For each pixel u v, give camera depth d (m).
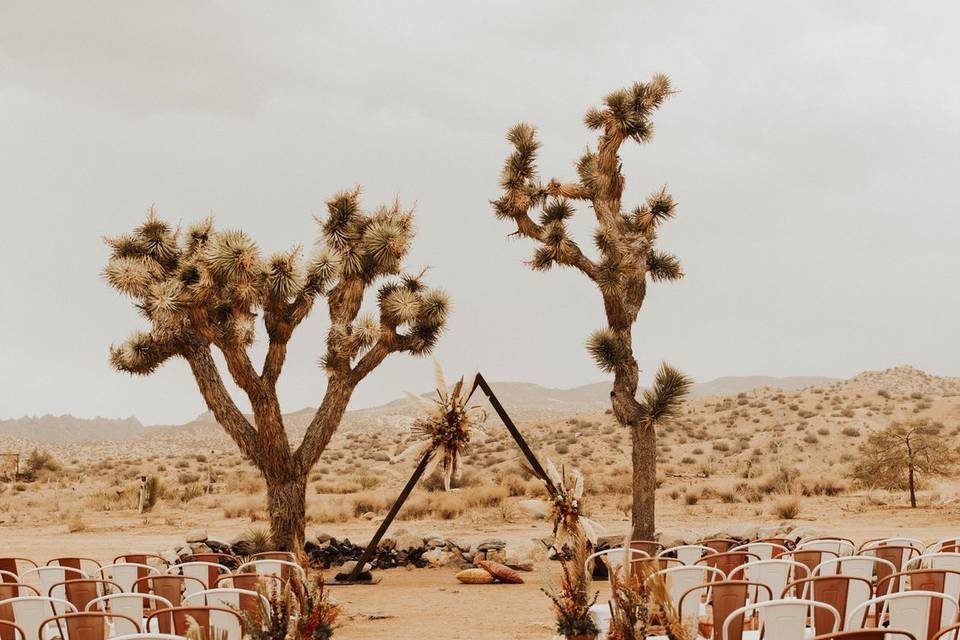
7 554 20.91
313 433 16.50
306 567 6.71
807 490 35.94
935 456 32.47
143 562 10.97
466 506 31.19
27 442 104.88
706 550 10.86
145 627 8.14
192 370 16.36
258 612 6.45
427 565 18.00
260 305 15.96
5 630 6.74
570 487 10.09
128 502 36.72
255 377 16.02
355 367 16.94
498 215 17.61
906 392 84.31
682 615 7.66
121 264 16.23
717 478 44.66
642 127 17.02
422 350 17.28
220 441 116.25
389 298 16.94
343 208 17.38
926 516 26.36
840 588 7.22
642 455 16.08
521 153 17.59
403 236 17.06
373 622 11.85
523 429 71.81
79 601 8.77
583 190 17.47
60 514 32.91
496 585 15.45
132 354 16.22
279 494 16.31
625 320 16.53
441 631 11.07
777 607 6.41
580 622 6.56
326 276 16.52
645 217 17.23
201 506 36.50
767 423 63.69
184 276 16.03
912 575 7.73
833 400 69.69
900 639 6.59
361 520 29.58
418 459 15.95
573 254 16.73
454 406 13.45
